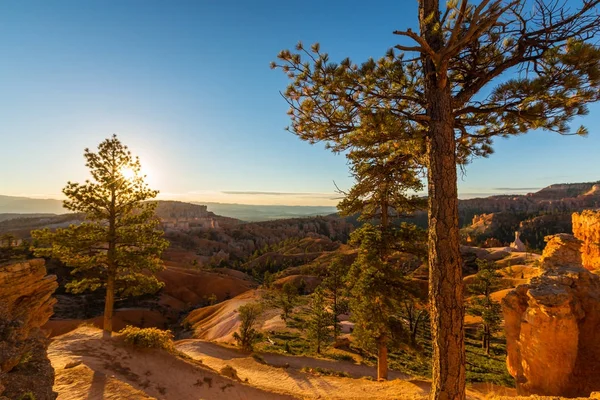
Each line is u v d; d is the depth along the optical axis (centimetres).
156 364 1308
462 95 605
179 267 10844
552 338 920
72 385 952
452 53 524
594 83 520
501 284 5112
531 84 551
